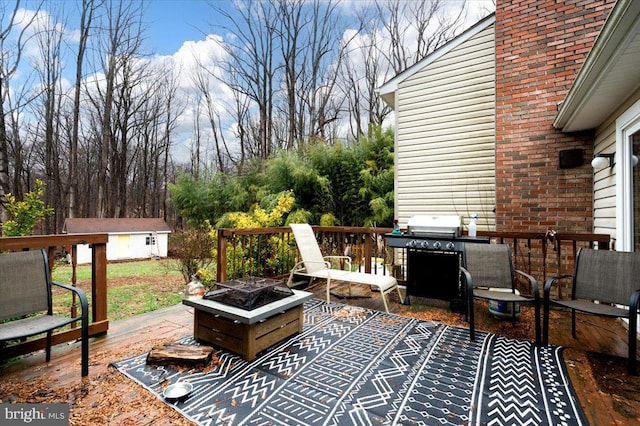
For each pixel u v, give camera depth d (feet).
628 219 11.22
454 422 5.64
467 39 19.51
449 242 12.39
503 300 9.29
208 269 19.86
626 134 11.28
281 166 30.89
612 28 7.21
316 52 45.34
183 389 6.48
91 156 57.93
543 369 7.61
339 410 5.99
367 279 12.76
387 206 27.32
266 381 7.00
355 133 46.37
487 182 18.97
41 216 12.38
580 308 8.49
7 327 6.83
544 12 15.61
